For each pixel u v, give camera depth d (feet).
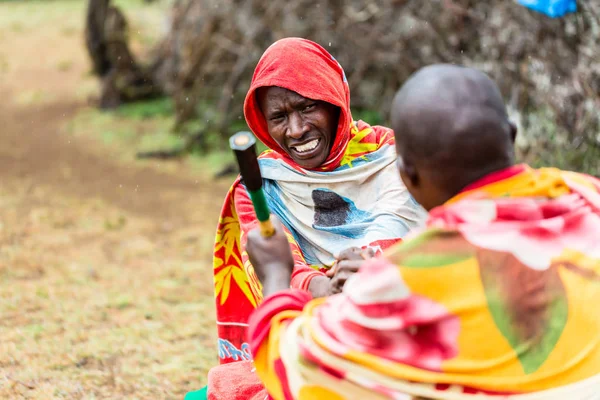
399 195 8.40
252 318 6.28
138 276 18.38
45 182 27.27
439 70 5.82
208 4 30.01
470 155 5.61
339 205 8.49
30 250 20.03
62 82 42.63
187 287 17.71
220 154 29.73
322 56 8.38
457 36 23.26
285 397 6.04
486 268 5.50
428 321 5.49
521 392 5.61
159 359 13.66
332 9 28.09
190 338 14.73
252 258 6.72
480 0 22.02
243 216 8.42
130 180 27.55
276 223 6.79
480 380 5.54
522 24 19.97
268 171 8.53
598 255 5.80
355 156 8.55
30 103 38.86
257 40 29.01
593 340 5.73
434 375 5.55
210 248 20.68
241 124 30.55
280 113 8.23
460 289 5.49
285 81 8.01
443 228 5.57
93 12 36.55
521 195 5.69
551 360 5.61
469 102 5.63
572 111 18.58
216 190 26.37
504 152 5.73
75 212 23.88
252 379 8.87
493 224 5.61
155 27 52.13
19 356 13.50
